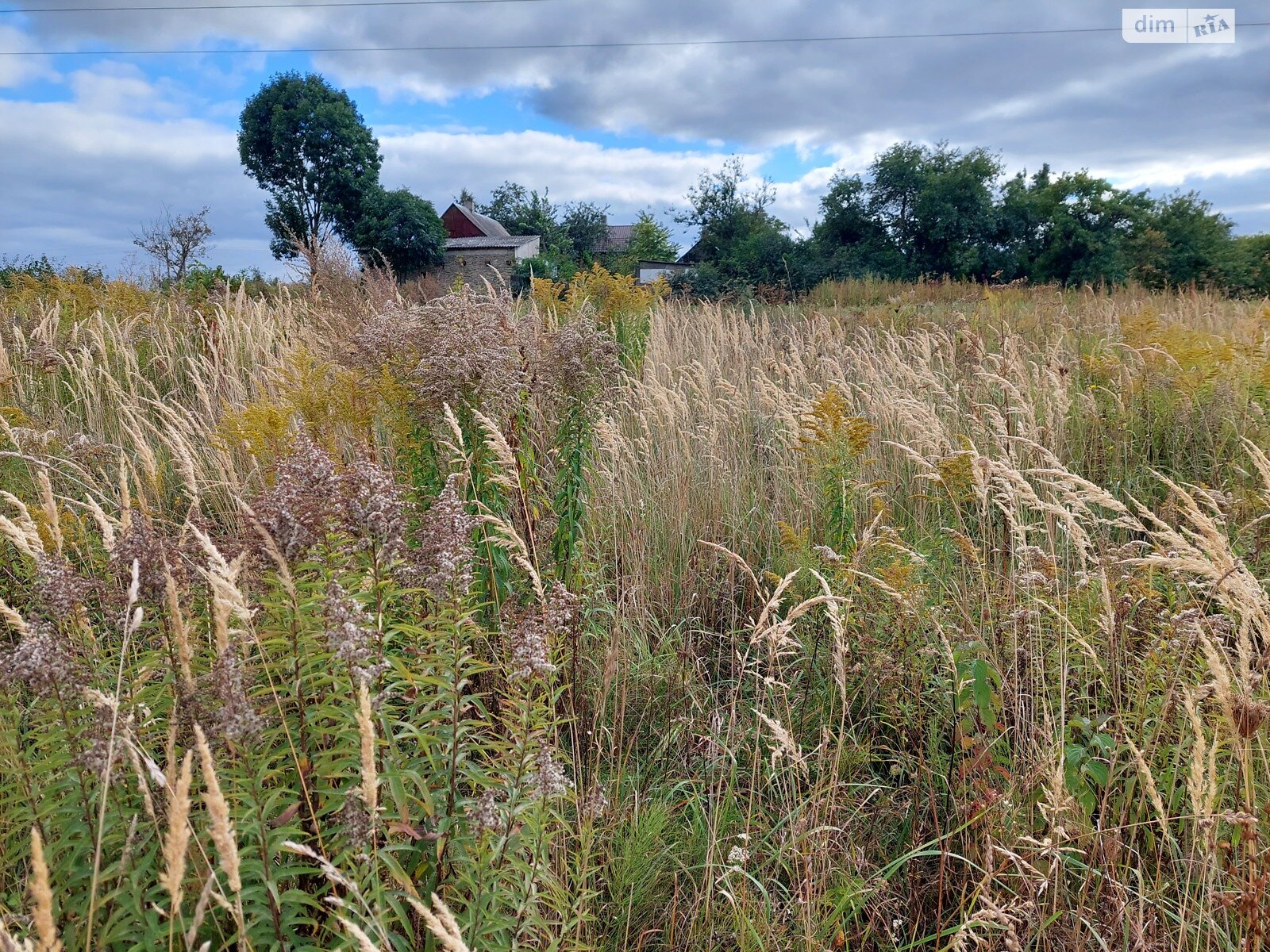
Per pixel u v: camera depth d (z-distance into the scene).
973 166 40.50
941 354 7.96
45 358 6.12
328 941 2.09
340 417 4.57
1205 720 2.85
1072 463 5.61
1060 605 3.46
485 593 3.63
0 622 2.99
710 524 5.35
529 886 2.16
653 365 7.81
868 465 5.60
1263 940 2.22
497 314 4.71
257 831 1.83
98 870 1.67
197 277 13.45
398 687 2.53
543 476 4.39
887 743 3.54
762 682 3.76
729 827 3.10
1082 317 11.56
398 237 41.91
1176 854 2.67
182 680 2.02
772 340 10.47
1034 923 2.53
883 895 2.84
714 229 50.12
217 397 6.36
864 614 3.65
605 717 3.56
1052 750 2.81
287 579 2.16
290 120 44.97
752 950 2.54
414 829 2.12
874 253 41.38
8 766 2.01
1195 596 3.66
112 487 4.48
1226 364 6.46
